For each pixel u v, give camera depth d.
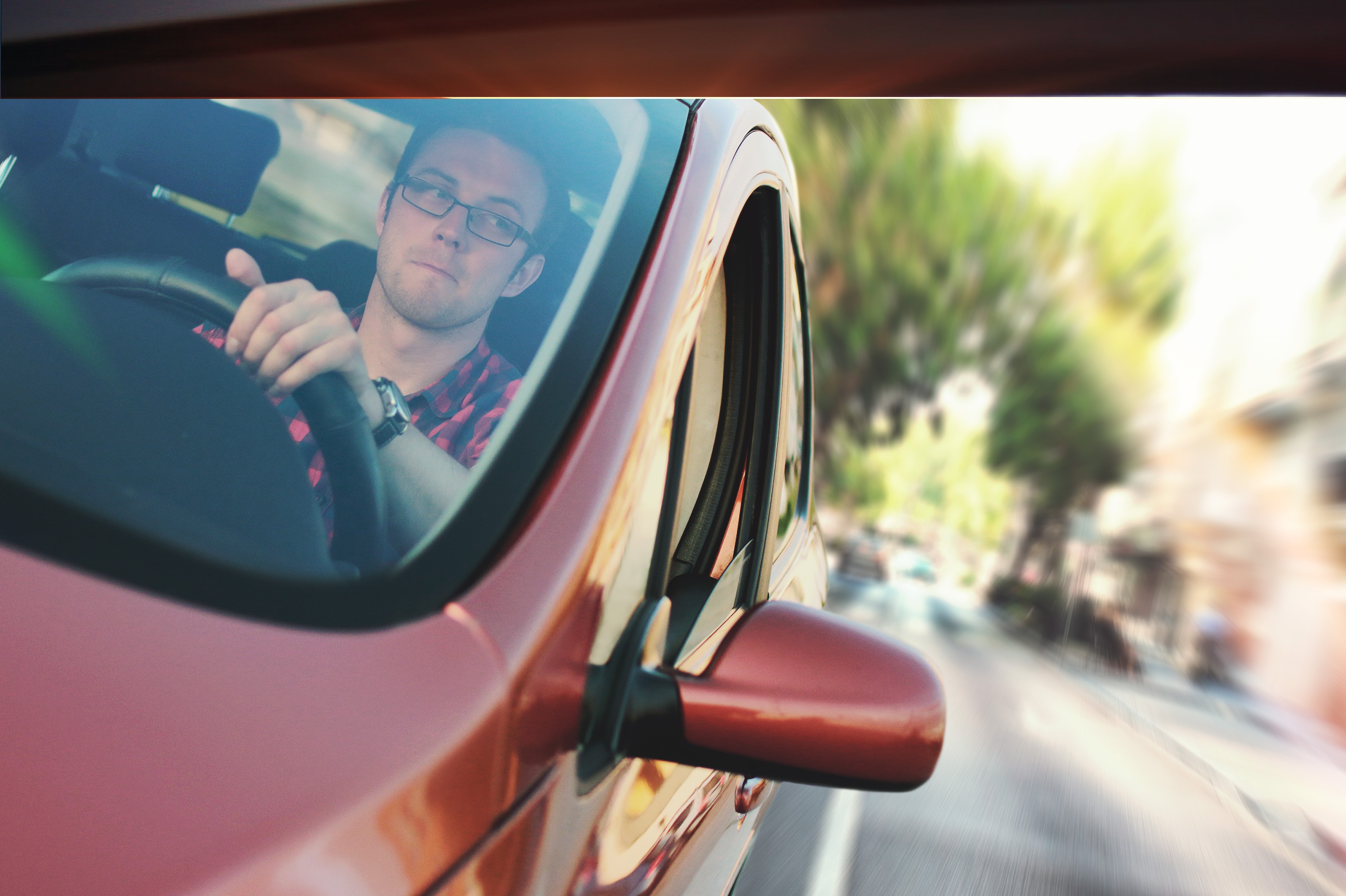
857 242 46.03
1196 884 5.10
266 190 1.13
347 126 1.14
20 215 1.08
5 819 0.50
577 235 1.06
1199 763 9.03
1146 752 9.04
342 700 0.62
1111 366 46.91
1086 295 45.97
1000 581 44.47
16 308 0.92
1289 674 22.45
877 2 0.33
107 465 0.77
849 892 3.97
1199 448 34.47
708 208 1.12
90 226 1.08
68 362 0.86
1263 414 30.23
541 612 0.73
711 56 0.35
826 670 0.92
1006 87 0.34
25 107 1.15
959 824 5.21
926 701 0.91
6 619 0.60
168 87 0.57
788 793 5.27
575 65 0.40
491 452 0.85
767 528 1.52
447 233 1.04
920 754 0.89
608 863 0.87
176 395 0.87
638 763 0.94
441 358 0.96
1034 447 52.78
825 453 65.00
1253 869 5.71
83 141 1.15
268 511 0.79
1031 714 9.76
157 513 0.74
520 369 0.94
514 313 0.99
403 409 0.94
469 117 1.12
